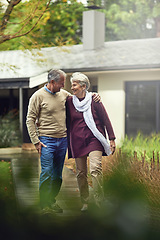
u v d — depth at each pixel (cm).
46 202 664
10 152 1691
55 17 3073
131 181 766
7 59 2158
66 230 573
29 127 665
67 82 1906
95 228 581
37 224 603
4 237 547
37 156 1551
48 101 663
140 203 684
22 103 1862
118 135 1770
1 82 1877
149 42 2028
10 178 1069
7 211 708
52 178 679
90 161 656
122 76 1761
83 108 660
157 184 685
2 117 2022
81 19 3422
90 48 2055
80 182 678
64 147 682
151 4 3644
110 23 3612
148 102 1720
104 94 1803
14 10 1202
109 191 775
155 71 1680
